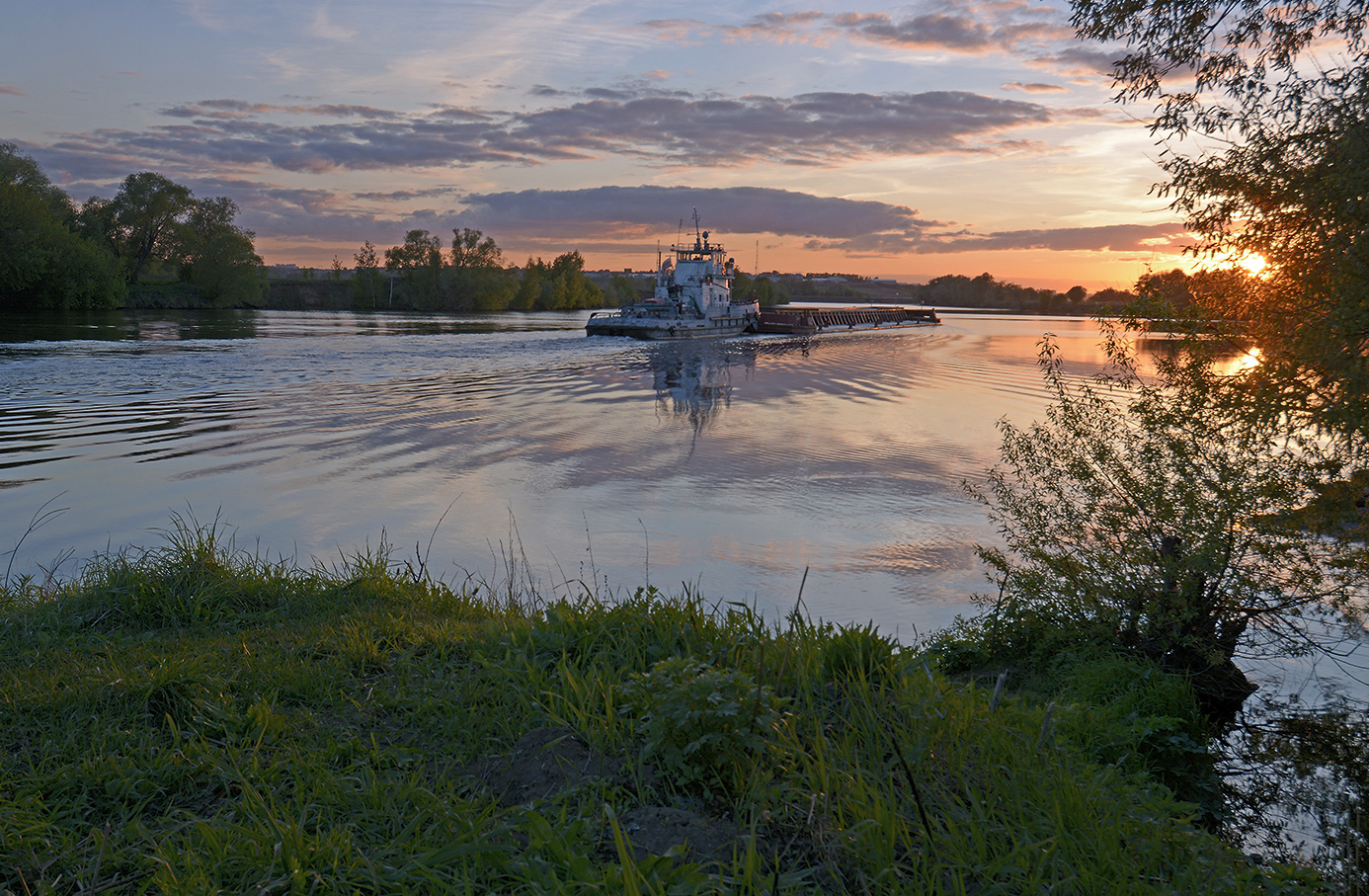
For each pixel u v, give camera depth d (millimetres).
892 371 40156
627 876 2664
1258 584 7410
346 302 127500
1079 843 3436
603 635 5520
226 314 89438
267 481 15367
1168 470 8023
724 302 77062
